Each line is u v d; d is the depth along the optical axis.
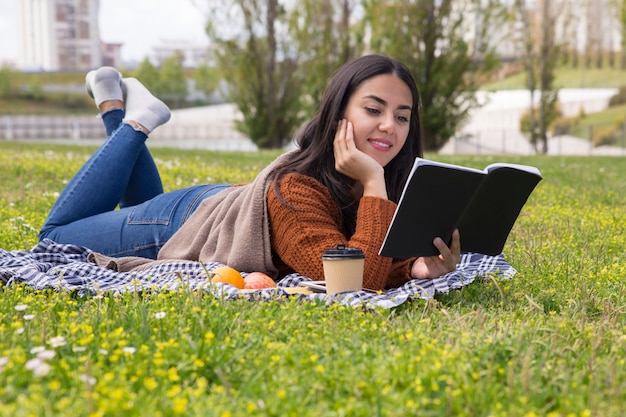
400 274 3.83
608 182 10.68
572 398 2.27
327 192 3.65
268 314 2.97
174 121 55.66
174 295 3.22
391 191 3.88
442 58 23.55
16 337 2.62
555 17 30.42
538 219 6.50
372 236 3.48
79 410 2.01
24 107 79.25
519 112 46.31
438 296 3.55
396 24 23.62
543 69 30.77
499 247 3.62
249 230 3.65
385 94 3.57
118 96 4.71
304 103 25.80
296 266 3.58
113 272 3.76
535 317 3.22
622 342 2.80
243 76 25.69
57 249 4.13
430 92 23.73
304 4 25.14
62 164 10.73
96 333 2.75
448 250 3.44
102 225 4.24
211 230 3.89
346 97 3.60
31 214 6.05
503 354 2.60
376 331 2.87
